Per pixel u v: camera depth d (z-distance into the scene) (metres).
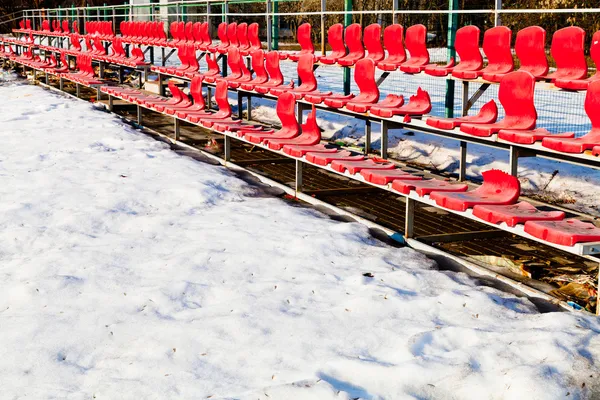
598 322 3.35
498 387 2.74
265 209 5.74
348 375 2.89
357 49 8.66
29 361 3.12
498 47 6.44
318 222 5.32
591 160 4.52
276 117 10.24
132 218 5.46
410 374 2.84
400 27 7.74
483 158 6.97
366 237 4.95
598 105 4.43
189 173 6.96
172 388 2.84
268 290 3.93
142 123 10.61
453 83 7.81
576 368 2.81
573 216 4.99
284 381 2.86
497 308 3.60
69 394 2.82
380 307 3.62
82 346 3.26
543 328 3.25
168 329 3.41
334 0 11.23
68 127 10.01
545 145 4.46
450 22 7.79
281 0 10.38
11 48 22.52
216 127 7.66
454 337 3.20
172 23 13.04
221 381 2.89
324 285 3.98
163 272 4.24
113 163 7.50
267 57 8.98
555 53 5.84
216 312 3.62
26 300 3.81
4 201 5.91
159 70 11.87
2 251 4.73
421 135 8.00
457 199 4.37
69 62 18.38
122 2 29.45
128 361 3.10
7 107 12.32
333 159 5.70
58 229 5.17
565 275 4.23
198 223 5.32
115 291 3.94
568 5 8.48
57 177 6.79
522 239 5.01
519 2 9.04
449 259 4.54
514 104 5.09
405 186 4.81
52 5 32.38
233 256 4.50
